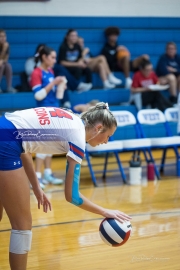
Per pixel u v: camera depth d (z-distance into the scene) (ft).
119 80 54.65
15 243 16.24
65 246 22.16
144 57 54.13
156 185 36.24
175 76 55.31
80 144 16.08
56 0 54.24
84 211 28.68
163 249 21.43
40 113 16.53
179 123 40.42
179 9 59.11
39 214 28.04
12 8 52.65
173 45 55.11
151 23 58.34
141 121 40.37
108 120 16.60
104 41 56.85
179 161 39.88
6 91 50.11
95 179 37.45
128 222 18.24
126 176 40.14
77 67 51.34
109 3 56.44
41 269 19.29
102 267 19.38
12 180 15.94
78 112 43.50
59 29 54.75
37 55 35.68
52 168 43.93
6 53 48.70
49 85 34.68
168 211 28.17
